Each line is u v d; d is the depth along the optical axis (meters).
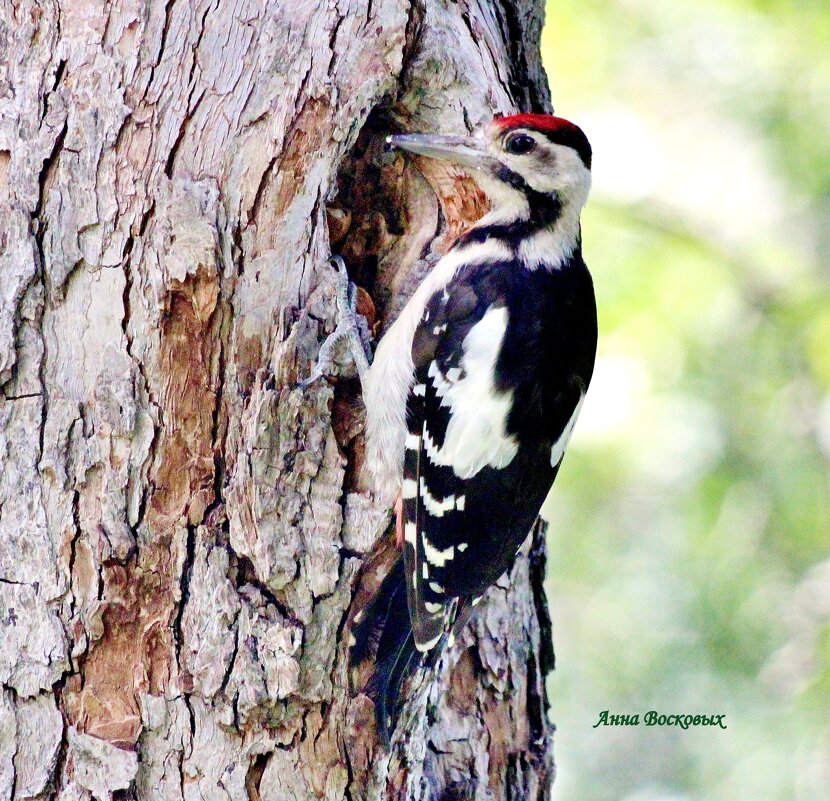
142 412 7.22
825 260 14.91
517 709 8.73
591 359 8.53
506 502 8.09
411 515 7.72
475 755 8.48
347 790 7.45
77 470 7.20
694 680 13.85
